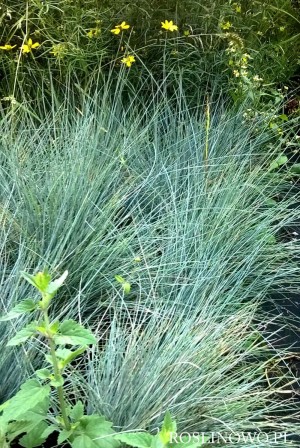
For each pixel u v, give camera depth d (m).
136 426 1.86
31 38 3.79
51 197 2.67
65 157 2.89
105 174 2.92
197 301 2.45
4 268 2.36
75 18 3.78
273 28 4.75
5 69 3.72
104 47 3.84
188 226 2.79
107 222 2.63
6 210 2.60
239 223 2.87
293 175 3.55
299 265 2.96
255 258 2.80
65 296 2.46
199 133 3.43
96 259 2.54
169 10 3.98
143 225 2.76
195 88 3.88
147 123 3.50
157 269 2.61
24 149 3.08
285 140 3.67
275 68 4.43
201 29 4.00
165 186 3.07
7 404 1.60
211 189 2.97
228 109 3.77
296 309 2.75
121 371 1.98
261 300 2.73
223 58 3.94
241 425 1.97
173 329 2.16
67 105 3.47
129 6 3.89
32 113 3.30
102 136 3.26
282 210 3.10
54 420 1.76
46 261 2.35
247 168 3.37
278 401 2.23
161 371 1.97
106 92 3.38
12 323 2.04
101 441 1.67
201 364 2.04
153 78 3.65
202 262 2.60
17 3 3.82
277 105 4.04
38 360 2.10
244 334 2.40
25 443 1.72
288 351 2.52
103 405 1.92
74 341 1.58
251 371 2.23
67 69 3.60
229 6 4.20
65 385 2.09
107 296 2.53
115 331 2.22
